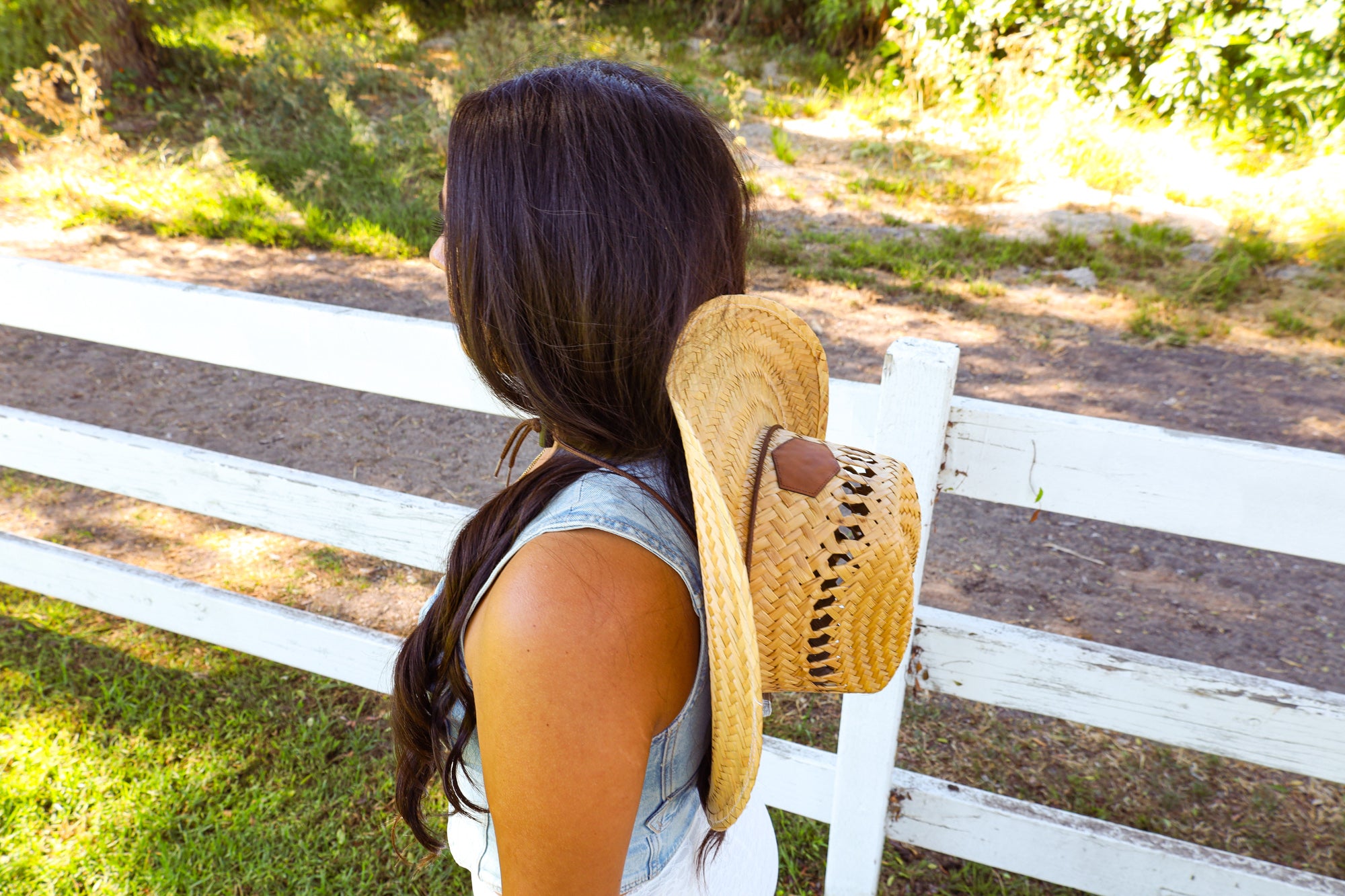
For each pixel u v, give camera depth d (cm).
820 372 104
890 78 995
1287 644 343
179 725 280
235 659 307
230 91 902
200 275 613
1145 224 697
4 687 291
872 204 748
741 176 85
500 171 74
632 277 74
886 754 199
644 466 84
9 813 248
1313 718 172
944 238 682
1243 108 823
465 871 240
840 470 89
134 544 375
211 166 739
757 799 126
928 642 193
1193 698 179
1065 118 834
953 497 437
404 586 357
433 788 261
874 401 172
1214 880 196
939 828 214
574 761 70
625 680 72
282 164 759
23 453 254
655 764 84
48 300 221
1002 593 370
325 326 198
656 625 75
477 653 74
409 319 195
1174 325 571
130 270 613
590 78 78
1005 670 190
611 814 71
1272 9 796
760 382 98
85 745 270
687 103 80
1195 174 770
